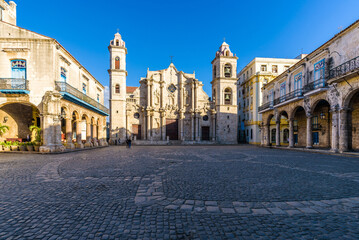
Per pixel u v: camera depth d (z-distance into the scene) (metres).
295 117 30.03
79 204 5.03
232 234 3.56
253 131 40.44
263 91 33.03
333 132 17.56
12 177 7.93
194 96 44.72
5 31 19.11
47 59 19.08
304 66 22.08
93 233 3.61
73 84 23.61
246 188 6.34
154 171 9.19
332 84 17.45
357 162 12.20
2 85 18.17
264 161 12.70
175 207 4.80
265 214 4.42
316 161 12.68
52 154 17.12
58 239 3.42
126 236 3.50
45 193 5.89
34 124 24.84
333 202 5.15
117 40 40.62
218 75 43.47
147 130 42.56
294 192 5.94
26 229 3.76
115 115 38.78
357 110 19.08
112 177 7.93
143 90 44.25
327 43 18.38
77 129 24.20
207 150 22.89
